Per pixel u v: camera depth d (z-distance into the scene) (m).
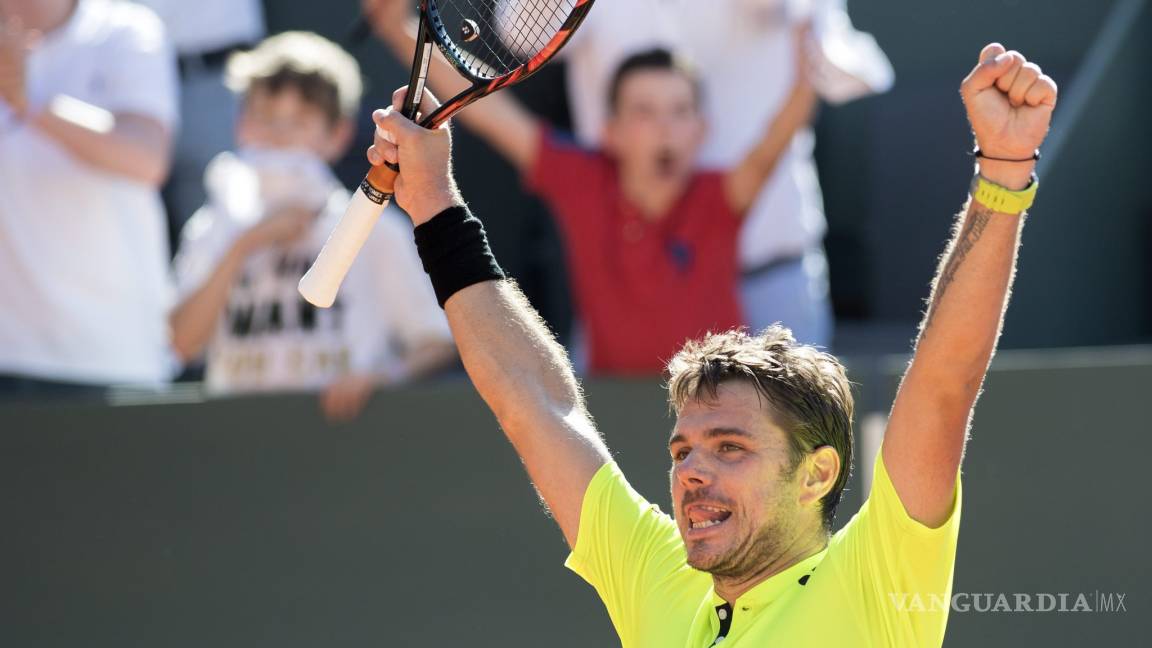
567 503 8.30
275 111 15.62
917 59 23.34
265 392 15.23
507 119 15.67
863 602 7.23
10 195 15.76
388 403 15.09
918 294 23.27
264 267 15.45
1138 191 21.47
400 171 8.09
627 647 8.25
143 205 16.77
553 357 8.49
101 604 15.36
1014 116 6.57
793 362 7.61
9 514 15.52
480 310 8.29
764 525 7.45
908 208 23.31
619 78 15.30
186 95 20.45
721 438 7.48
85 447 15.46
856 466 14.61
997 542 14.52
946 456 6.95
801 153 17.25
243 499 15.23
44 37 16.09
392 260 15.46
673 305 15.15
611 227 15.29
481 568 14.92
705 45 16.84
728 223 15.30
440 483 15.01
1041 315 21.30
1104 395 14.55
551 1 12.11
